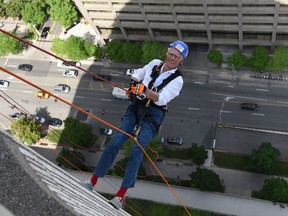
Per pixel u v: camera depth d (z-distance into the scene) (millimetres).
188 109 81250
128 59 84312
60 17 88750
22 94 89562
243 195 71875
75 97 87625
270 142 75500
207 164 75188
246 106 78688
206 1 69938
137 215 68250
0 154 8586
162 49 82688
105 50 88562
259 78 80875
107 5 77438
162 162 76500
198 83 83125
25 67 91750
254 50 78750
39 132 80500
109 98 86562
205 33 79750
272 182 66375
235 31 76625
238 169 73875
